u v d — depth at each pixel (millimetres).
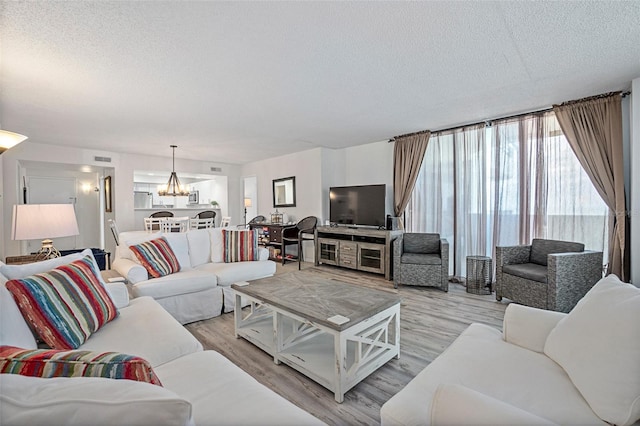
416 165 4711
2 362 775
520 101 3270
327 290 2336
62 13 1681
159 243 3107
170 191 6336
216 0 1604
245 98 3088
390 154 5273
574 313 1254
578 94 3070
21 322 1353
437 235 4270
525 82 2764
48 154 5195
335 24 1849
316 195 5969
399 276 4023
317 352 2115
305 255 6164
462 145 4301
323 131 4562
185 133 4523
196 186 9570
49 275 1560
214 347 2367
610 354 969
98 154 5766
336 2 1644
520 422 691
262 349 2266
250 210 9164
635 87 2662
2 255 4352
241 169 8047
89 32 1877
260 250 3771
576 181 3338
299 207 6348
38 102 3102
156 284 2674
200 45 2062
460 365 1222
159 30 1875
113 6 1633
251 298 2305
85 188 7414
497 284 3418
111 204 6148
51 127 4082
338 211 5531
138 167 6309
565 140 3402
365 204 5121
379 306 1980
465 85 2826
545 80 2725
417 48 2150
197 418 969
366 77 2627
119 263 2949
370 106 3398
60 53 2129
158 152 6109
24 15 1687
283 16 1759
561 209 3422
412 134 4766
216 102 3191
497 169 3906
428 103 3316
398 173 4977
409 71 2521
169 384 1171
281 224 6312
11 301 1351
